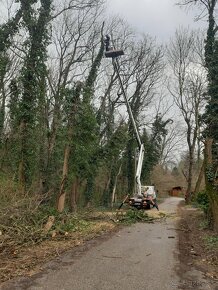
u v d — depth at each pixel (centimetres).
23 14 2353
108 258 922
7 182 1576
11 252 927
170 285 715
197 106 3703
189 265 880
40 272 768
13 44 2380
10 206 1217
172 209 2764
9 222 1134
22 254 913
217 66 2719
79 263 856
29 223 1187
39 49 2362
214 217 1422
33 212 1254
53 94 2622
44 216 1301
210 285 726
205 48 2839
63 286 683
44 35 2384
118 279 741
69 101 1873
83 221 1519
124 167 4244
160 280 746
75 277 742
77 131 1870
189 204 3691
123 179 4438
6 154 2248
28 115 2275
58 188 2005
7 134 2342
